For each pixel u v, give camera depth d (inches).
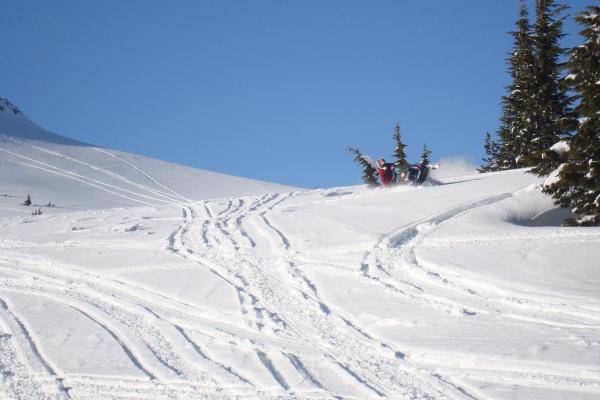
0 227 3058.6
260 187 6840.6
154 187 6412.4
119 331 1617.9
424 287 1727.4
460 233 2186.3
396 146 4857.3
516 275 1720.0
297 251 2233.0
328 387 1192.8
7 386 1301.7
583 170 2546.8
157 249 2423.7
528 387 1095.6
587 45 2578.7
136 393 1235.2
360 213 2733.8
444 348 1300.4
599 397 1032.8
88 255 2407.7
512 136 5034.5
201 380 1270.9
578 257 1814.7
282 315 1640.0
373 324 1508.4
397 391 1146.0
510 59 5029.5
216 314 1685.5
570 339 1268.5
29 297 1974.7
